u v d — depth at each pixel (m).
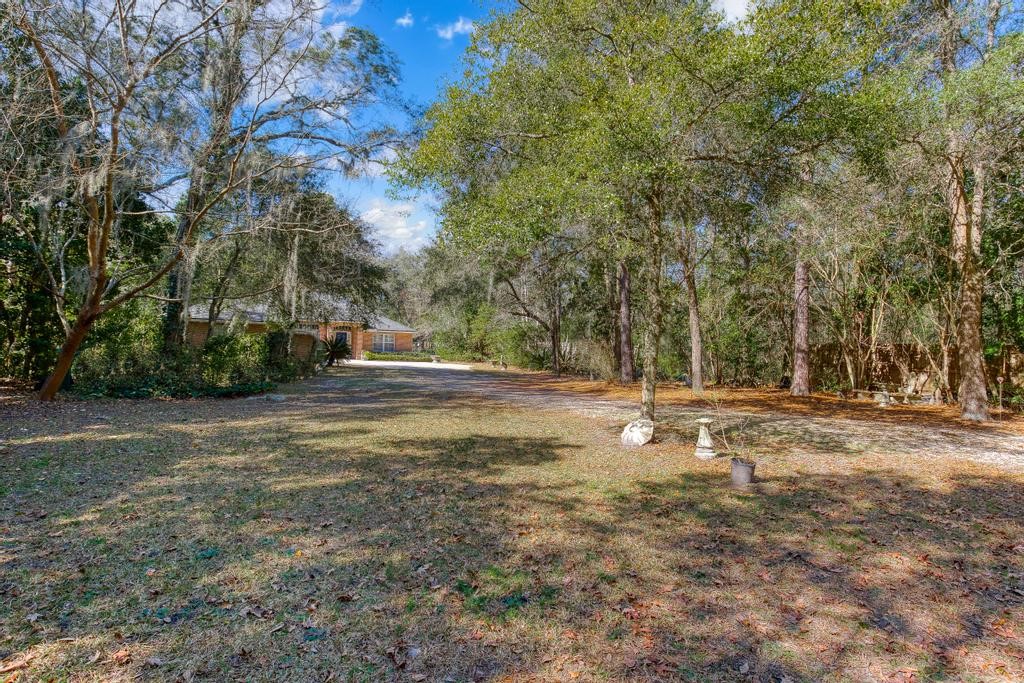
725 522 4.38
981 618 2.97
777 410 11.73
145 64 8.41
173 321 13.59
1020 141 9.22
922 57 9.20
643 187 6.92
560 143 7.27
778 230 9.57
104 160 8.42
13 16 7.54
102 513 4.22
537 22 7.04
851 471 6.09
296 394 13.81
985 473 6.04
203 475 5.39
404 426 8.84
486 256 7.73
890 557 3.73
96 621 2.71
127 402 10.80
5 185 8.75
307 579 3.22
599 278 19.83
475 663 2.48
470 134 7.52
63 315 10.31
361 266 16.70
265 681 2.30
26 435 7.05
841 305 15.07
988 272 10.88
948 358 12.73
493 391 15.90
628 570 3.47
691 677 2.41
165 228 13.15
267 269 15.49
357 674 2.38
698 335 14.80
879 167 8.42
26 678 2.26
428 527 4.13
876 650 2.65
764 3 5.89
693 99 6.51
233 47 9.58
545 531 4.11
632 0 6.82
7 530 3.82
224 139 10.01
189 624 2.71
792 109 6.56
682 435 8.32
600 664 2.49
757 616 2.95
